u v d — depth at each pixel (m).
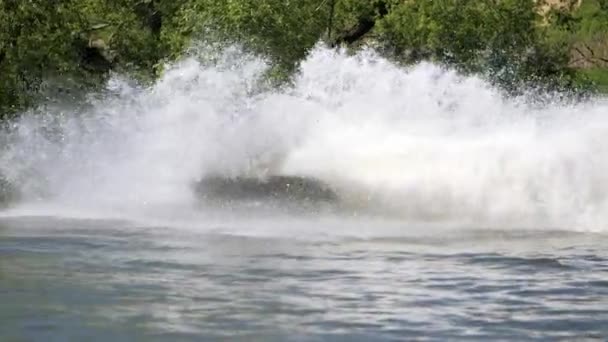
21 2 58.16
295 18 65.25
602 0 83.25
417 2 73.06
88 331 19.98
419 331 20.22
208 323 20.73
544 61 76.38
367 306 22.34
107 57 70.56
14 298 22.80
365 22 74.62
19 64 57.78
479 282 25.17
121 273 25.86
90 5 70.31
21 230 33.25
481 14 73.38
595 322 21.08
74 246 30.06
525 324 20.89
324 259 28.20
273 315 21.44
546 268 27.12
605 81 79.75
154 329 20.17
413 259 28.33
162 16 73.50
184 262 27.52
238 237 32.03
